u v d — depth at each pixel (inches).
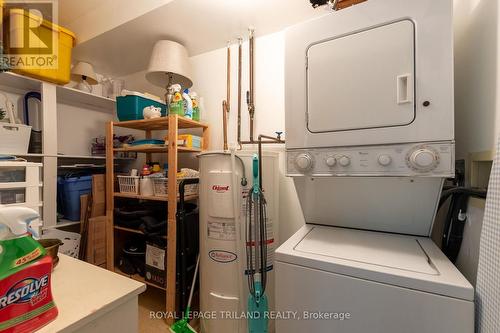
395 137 31.3
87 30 74.0
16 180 53.9
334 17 35.3
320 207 45.8
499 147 24.0
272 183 58.0
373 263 29.7
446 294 24.5
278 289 33.3
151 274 69.4
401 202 38.6
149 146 69.5
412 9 30.3
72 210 80.4
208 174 55.3
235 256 53.7
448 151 28.6
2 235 19.9
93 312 22.7
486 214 24.9
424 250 34.2
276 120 68.4
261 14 61.2
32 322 20.1
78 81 90.0
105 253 80.7
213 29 68.1
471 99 35.9
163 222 68.3
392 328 26.7
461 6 40.0
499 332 20.8
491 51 30.6
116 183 81.6
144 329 60.2
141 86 98.2
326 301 30.2
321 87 36.2
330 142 35.5
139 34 70.7
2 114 65.9
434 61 29.1
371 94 32.8
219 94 78.5
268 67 69.5
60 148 88.6
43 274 21.2
